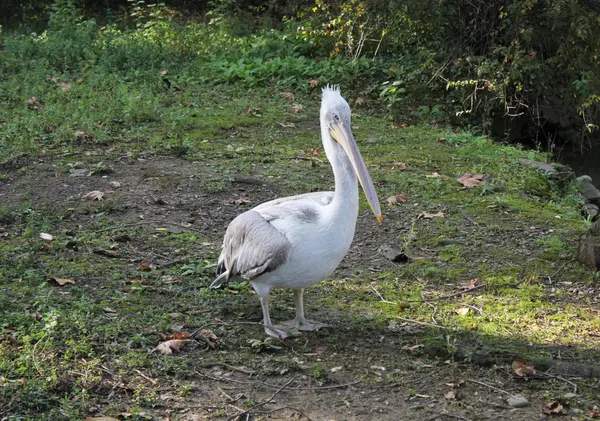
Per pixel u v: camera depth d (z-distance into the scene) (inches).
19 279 279.1
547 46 477.1
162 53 559.8
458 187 347.3
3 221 309.1
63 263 287.9
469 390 250.2
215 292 279.1
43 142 367.6
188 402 244.4
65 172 343.9
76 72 510.9
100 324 263.1
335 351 259.9
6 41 585.3
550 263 300.0
